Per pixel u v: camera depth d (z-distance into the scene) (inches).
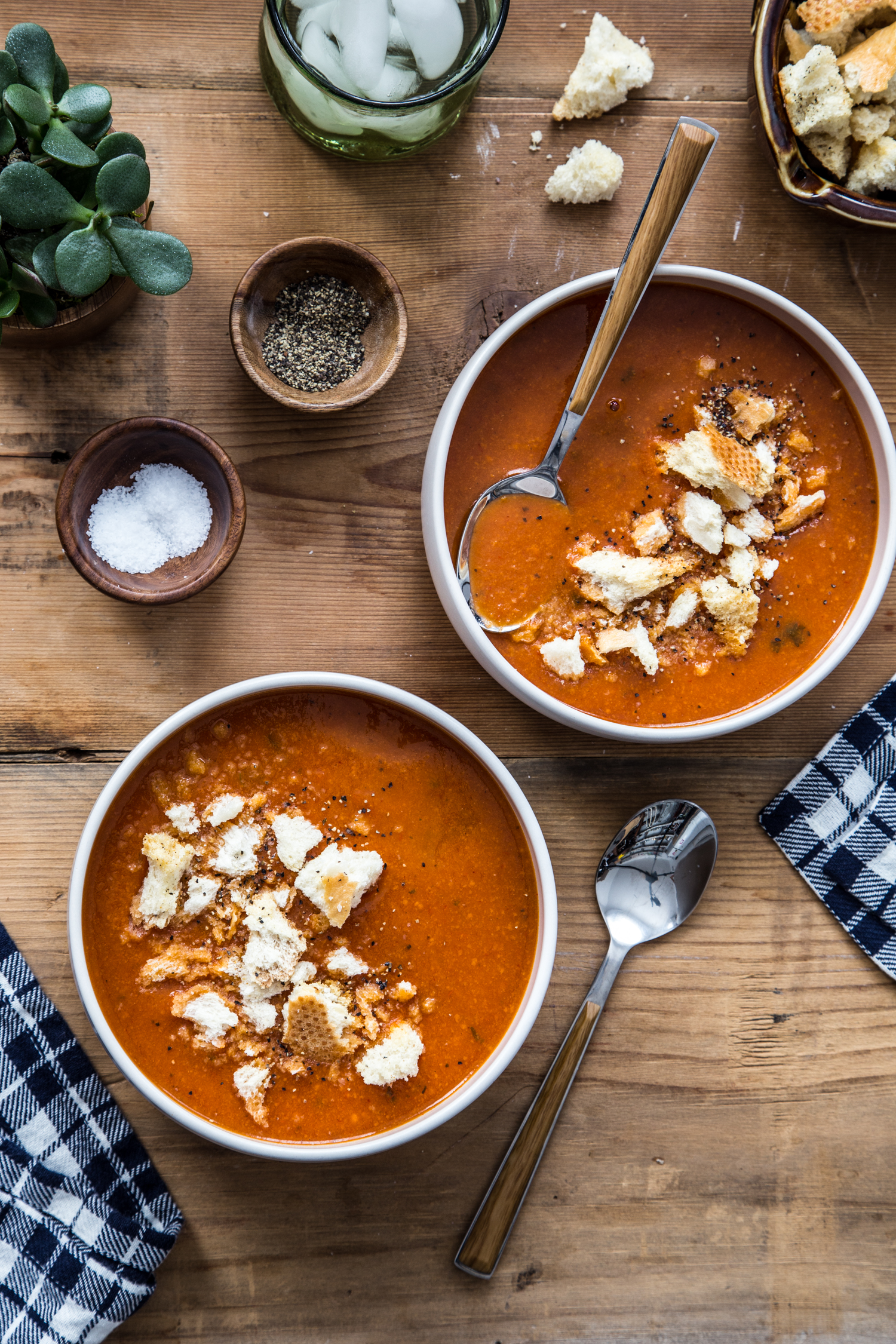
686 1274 28.2
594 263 27.8
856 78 26.5
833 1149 28.5
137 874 26.4
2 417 27.1
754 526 27.2
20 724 27.3
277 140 27.3
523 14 27.5
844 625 27.2
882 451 27.0
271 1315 27.6
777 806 28.3
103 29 27.0
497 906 26.9
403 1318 27.8
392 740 26.9
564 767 28.1
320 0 26.5
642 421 27.2
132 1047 26.3
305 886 26.4
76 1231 26.8
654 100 27.8
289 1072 26.4
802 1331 28.3
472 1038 26.8
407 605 27.8
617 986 28.2
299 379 27.2
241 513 26.2
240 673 27.6
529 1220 28.0
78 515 26.4
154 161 27.2
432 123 26.5
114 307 26.3
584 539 27.1
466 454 26.9
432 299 27.6
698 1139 28.3
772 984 28.4
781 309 26.8
